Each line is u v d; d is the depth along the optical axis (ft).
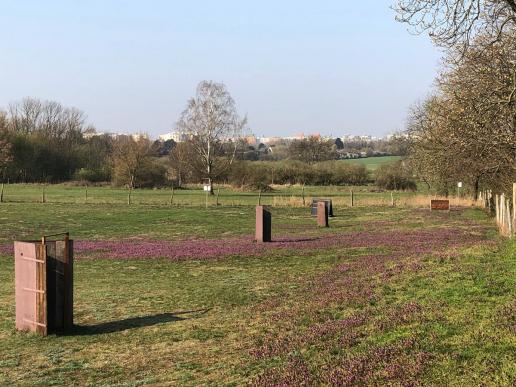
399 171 244.42
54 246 34.63
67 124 355.56
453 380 19.33
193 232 101.45
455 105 77.82
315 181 280.51
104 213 136.05
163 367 27.27
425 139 124.77
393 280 40.29
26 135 309.83
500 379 18.65
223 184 264.72
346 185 277.44
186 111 241.76
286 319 34.17
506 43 59.16
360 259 59.47
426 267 43.60
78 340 32.91
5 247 79.20
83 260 66.18
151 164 273.54
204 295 45.34
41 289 33.99
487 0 43.32
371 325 28.48
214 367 26.50
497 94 64.80
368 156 407.64
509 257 43.86
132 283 51.65
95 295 46.11
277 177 280.10
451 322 26.27
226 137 244.01
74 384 25.31
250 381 23.49
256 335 31.60
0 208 145.59
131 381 25.39
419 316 28.14
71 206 155.02
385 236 84.94
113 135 361.10
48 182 308.19
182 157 265.54
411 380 19.80
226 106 242.78
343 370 22.08
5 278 55.36
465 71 71.97
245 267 59.72
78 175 304.91
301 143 356.18
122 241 86.69
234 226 111.65
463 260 44.21
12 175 302.66
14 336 33.86
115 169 271.49
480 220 112.27
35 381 25.82
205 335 32.86
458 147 82.28
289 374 22.89
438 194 185.98
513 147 72.08
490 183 114.42
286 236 91.50
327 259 62.34
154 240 88.63
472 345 22.44
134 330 34.91
